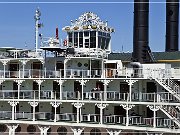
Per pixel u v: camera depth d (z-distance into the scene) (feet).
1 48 251.60
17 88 244.22
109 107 230.27
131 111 227.81
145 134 218.59
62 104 236.43
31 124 237.25
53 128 234.58
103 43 255.29
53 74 234.79
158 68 225.35
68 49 236.43
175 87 211.41
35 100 234.79
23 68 239.71
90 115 226.38
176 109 213.66
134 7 250.98
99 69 237.25
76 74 231.50
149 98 216.95
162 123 213.25
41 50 242.99
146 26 249.55
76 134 227.40
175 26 271.69
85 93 229.04
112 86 228.84
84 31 252.01
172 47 272.31
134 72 223.30
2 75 242.37
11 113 239.50
